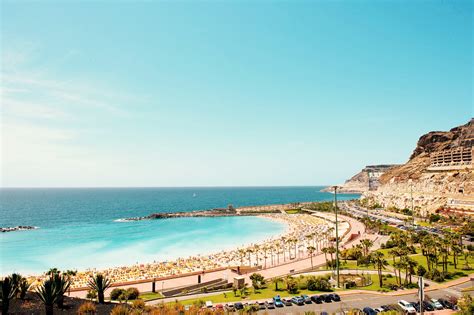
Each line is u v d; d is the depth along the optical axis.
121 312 37.09
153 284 80.38
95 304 42.44
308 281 70.31
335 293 65.00
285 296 65.12
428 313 51.88
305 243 153.38
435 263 83.19
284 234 188.62
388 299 59.78
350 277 78.19
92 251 143.50
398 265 70.19
